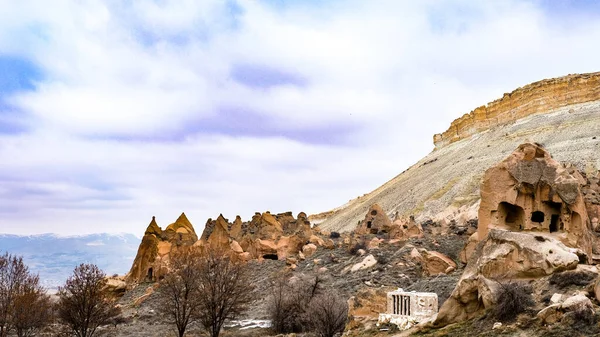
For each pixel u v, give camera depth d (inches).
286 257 3486.7
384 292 1804.9
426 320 1502.2
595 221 2198.6
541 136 7268.7
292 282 2687.0
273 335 2219.5
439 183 7490.2
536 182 2086.6
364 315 1798.7
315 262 3196.4
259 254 3644.2
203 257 2965.1
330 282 2699.3
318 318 2015.3
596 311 1202.6
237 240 4074.8
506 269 1448.1
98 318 2556.6
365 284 2491.4
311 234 4170.8
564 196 2009.1
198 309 2460.6
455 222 3821.4
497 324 1284.4
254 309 2711.6
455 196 6476.4
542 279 1396.4
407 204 7332.7
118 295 3604.8
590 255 1990.7
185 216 4483.3
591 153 5821.9
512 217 2198.6
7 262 2955.2
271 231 4057.6
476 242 2319.1
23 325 2689.5
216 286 2516.0
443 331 1373.0
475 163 7544.3
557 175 2058.3
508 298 1316.4
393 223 3570.4
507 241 1480.1
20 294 2839.6
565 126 7253.9
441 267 2488.9
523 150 2181.3
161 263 3737.7
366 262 2834.6
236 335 2281.0
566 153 6112.2
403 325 1587.1
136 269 3961.6
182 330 2338.8
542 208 2074.3
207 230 4308.6
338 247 3472.0
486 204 2246.6
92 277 2581.2
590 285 1289.4
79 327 2546.8
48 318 2994.6
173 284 2522.1
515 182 2151.8
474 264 1508.4
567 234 1974.7
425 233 3316.9
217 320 2418.8
